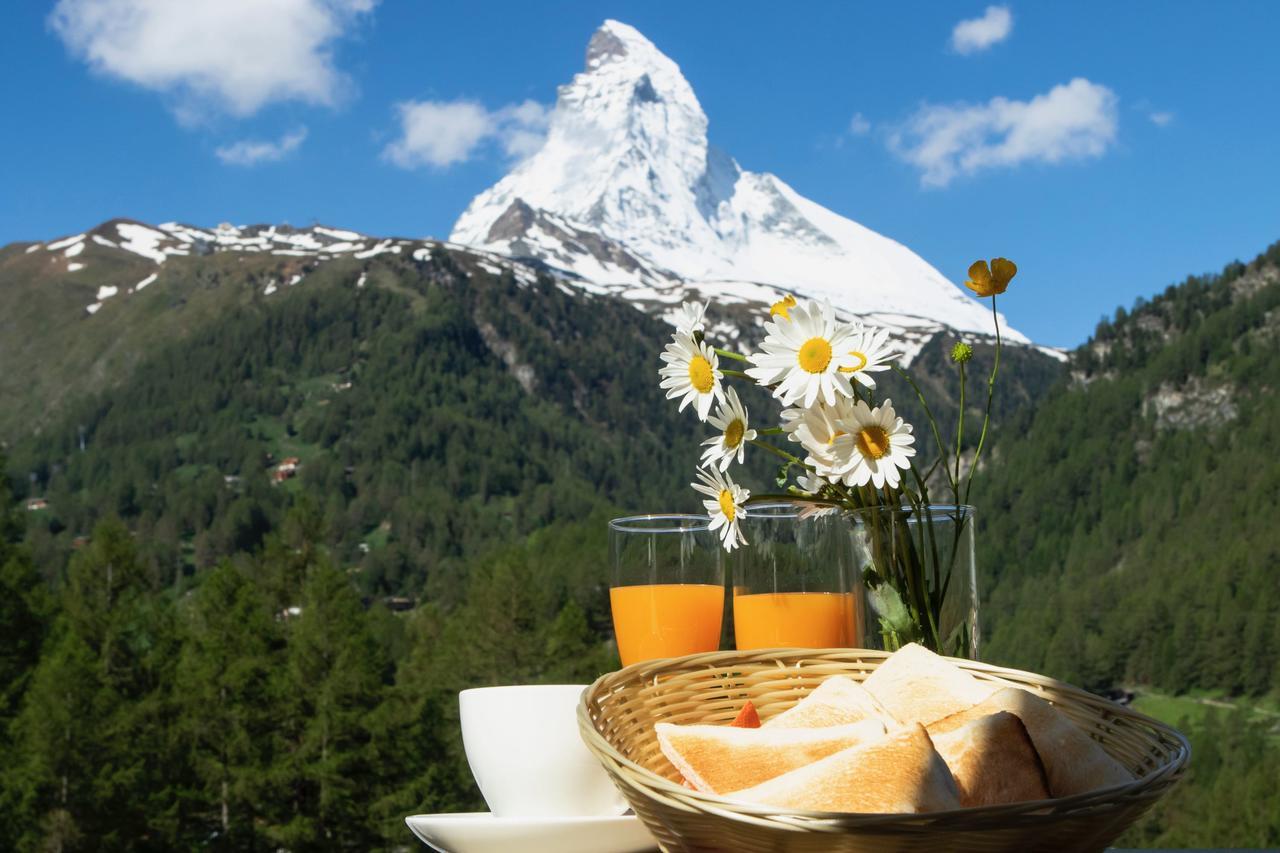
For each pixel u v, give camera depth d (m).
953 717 1.07
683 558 1.67
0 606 28.06
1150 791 0.90
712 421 1.42
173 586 93.50
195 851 28.59
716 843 0.92
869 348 1.33
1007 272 1.31
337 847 29.94
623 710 1.22
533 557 63.19
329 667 31.09
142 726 28.25
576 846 1.16
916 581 1.40
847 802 0.89
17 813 25.86
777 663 1.34
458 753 35.69
